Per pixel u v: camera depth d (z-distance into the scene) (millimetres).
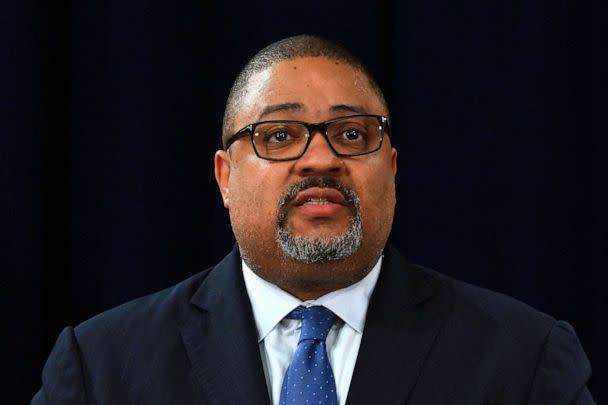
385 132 4762
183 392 4598
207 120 7082
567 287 6984
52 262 7062
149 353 4758
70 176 7055
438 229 7047
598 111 7000
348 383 4641
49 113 7016
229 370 4625
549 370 4625
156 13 6988
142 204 6969
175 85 7023
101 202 7020
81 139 7043
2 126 6809
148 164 6977
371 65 7043
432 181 7043
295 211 4566
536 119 6957
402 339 4691
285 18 7020
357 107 4688
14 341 6820
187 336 4797
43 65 6895
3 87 6812
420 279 5055
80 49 7043
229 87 7090
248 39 7055
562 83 6977
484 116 7000
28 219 6828
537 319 4883
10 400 6816
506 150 6992
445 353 4668
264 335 4789
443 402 4516
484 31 6992
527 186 6965
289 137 4664
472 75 7000
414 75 7031
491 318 4836
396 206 7137
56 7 7066
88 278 7059
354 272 4668
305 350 4629
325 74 4730
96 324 4988
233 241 7098
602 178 6980
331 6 7012
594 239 6984
